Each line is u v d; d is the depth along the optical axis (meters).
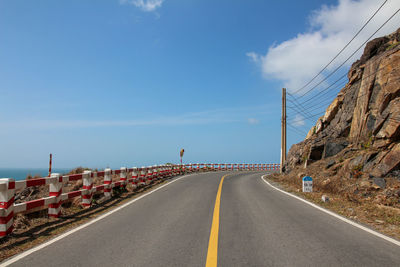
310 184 12.94
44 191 14.18
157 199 10.73
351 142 17.66
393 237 5.55
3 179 5.80
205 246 4.80
